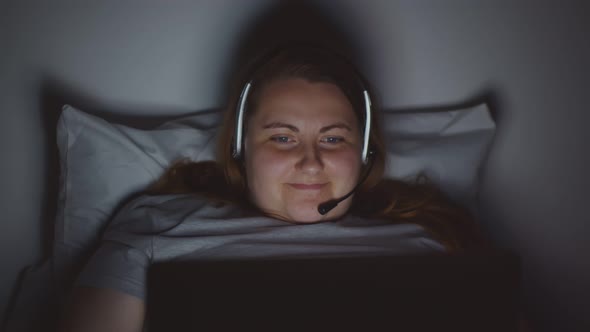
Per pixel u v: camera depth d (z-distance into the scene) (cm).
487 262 65
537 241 142
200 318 63
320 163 102
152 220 104
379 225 109
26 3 125
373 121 117
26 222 131
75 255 111
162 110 136
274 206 108
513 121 142
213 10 132
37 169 131
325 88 103
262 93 105
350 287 64
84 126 115
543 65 140
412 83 140
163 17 131
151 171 119
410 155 128
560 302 142
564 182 143
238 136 109
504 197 143
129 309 92
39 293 113
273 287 63
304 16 135
